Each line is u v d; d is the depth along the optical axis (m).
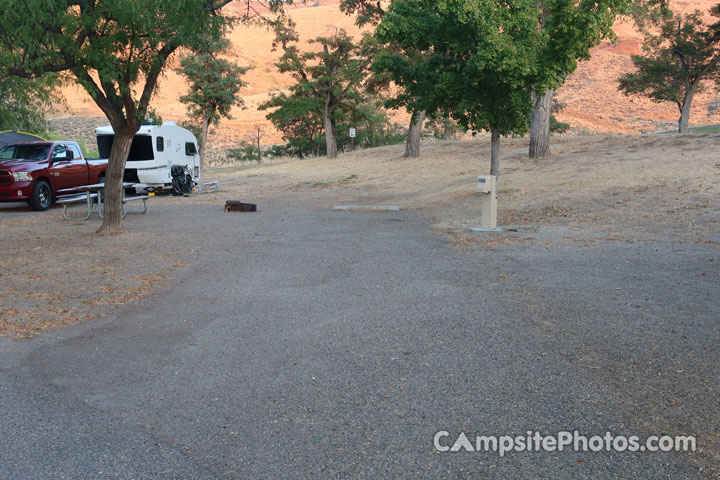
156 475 3.01
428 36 16.20
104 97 11.50
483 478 2.94
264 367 4.59
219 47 18.84
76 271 8.60
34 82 14.77
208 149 71.69
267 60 130.62
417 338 5.20
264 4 12.23
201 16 10.90
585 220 12.84
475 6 14.37
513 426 3.48
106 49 10.29
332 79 39.38
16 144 18.42
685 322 5.35
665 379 4.07
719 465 2.98
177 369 4.59
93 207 17.59
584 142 27.80
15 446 3.34
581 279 7.34
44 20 9.06
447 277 7.77
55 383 4.32
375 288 7.25
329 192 23.72
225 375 4.43
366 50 37.84
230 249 10.45
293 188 25.91
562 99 106.12
